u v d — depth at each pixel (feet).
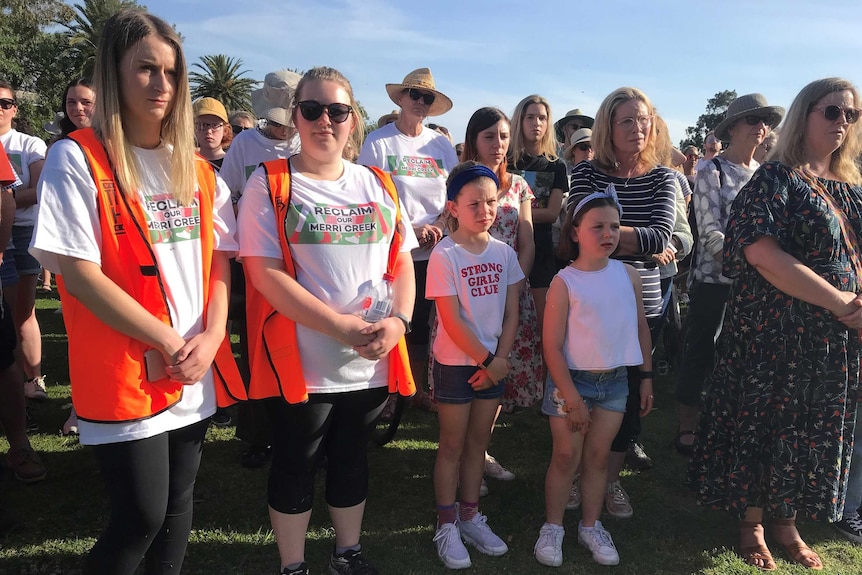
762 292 8.29
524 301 9.91
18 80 94.32
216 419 12.64
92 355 5.32
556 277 8.43
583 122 18.51
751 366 8.36
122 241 5.38
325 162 6.95
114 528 5.65
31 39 98.43
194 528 8.63
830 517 8.06
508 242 10.28
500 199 10.36
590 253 8.26
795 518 9.34
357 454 7.36
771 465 8.25
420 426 12.93
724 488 8.71
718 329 11.53
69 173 5.15
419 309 12.41
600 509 8.69
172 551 6.15
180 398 5.74
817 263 8.11
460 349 8.21
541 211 12.10
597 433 8.35
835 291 7.74
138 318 5.29
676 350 15.78
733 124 12.02
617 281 8.36
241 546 8.24
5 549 7.86
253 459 10.62
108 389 5.30
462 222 8.39
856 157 8.88
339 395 6.97
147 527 5.64
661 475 11.09
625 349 8.18
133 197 5.46
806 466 8.09
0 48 89.15
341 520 7.41
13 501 9.06
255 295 6.92
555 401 8.36
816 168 8.57
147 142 5.76
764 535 9.13
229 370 6.33
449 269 8.18
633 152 9.46
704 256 11.60
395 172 11.93
